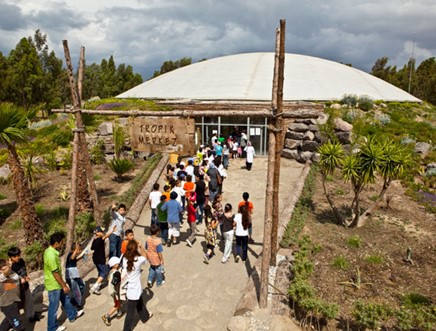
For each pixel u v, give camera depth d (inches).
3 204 552.4
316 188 586.9
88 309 278.4
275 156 301.1
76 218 434.3
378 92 1254.3
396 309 266.7
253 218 467.5
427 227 446.9
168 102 1013.2
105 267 297.0
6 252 371.9
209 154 606.5
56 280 238.7
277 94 284.7
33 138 848.9
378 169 398.6
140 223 453.7
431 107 1283.2
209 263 350.6
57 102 1700.3
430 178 681.0
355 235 408.2
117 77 2881.4
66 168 733.3
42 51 1946.4
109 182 631.2
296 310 272.8
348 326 240.5
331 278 317.1
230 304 285.4
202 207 440.1
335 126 760.3
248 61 1424.7
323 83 1188.5
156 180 612.7
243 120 903.7
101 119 884.6
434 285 307.4
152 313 272.4
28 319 264.7
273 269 326.0
